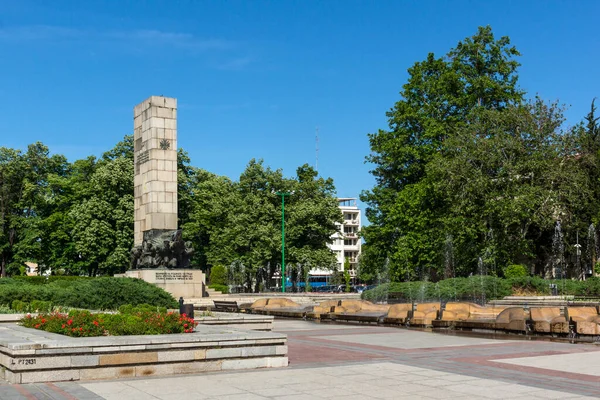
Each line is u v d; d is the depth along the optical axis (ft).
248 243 212.23
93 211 203.51
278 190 223.10
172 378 43.42
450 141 165.37
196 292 134.31
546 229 168.66
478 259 163.53
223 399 36.19
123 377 43.52
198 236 239.09
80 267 216.74
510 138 160.35
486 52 190.39
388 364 50.06
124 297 93.25
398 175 197.47
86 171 230.07
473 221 158.61
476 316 89.45
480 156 160.66
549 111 165.58
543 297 121.70
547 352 57.93
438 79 191.21
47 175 235.61
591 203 163.02
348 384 40.93
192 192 239.71
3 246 226.38
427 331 82.69
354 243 491.31
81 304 90.58
